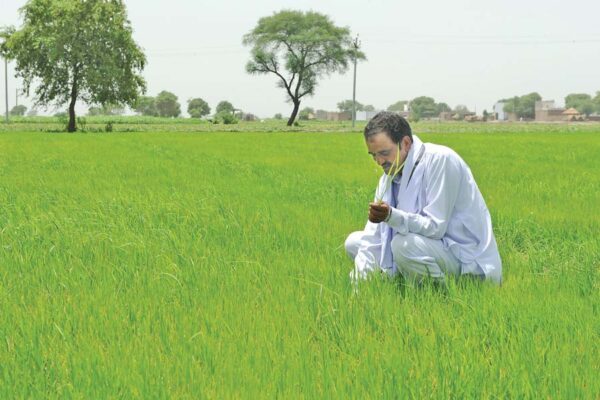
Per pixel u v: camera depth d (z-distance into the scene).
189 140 36.81
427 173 4.86
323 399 3.11
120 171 16.22
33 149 26.67
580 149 27.08
